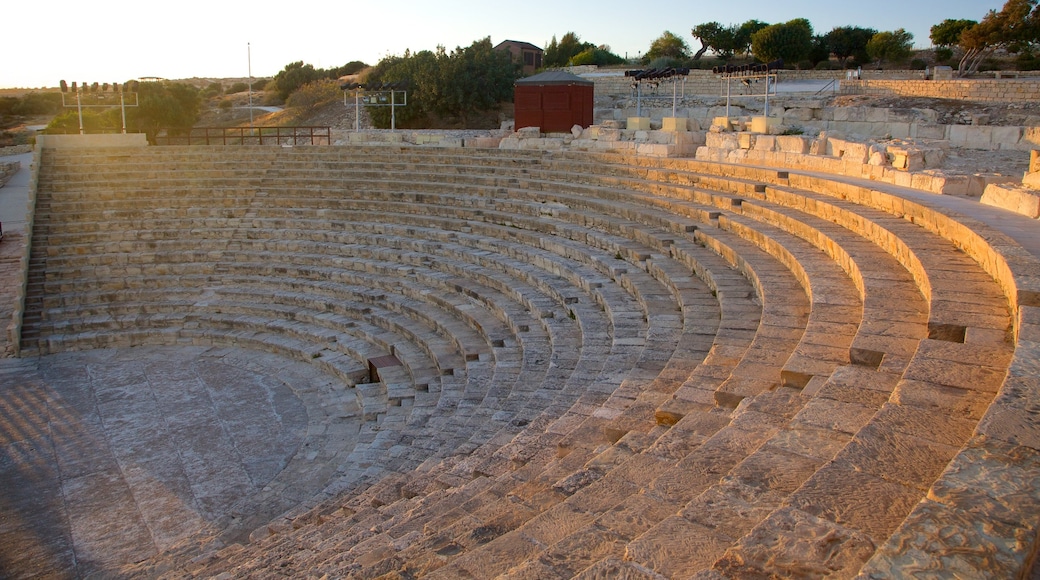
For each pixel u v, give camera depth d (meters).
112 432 15.34
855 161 18.48
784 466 4.77
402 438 12.56
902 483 4.09
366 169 28.17
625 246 16.95
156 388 17.77
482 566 4.61
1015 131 20.14
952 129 21.38
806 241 13.46
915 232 11.07
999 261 8.10
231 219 25.73
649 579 3.71
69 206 26.44
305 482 13.02
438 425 12.89
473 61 44.59
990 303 7.39
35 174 27.06
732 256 14.01
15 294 24.33
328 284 21.62
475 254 20.31
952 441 4.52
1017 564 3.07
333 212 25.36
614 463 6.40
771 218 15.51
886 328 7.50
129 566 10.53
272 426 15.59
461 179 25.77
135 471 13.64
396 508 8.06
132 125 59.41
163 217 26.16
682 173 21.05
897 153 17.23
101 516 12.08
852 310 9.06
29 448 14.64
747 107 30.98
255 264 23.50
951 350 6.13
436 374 16.28
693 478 5.13
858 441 4.57
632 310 13.90
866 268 10.11
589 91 30.45
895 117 23.28
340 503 10.26
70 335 21.08
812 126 24.98
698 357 9.83
